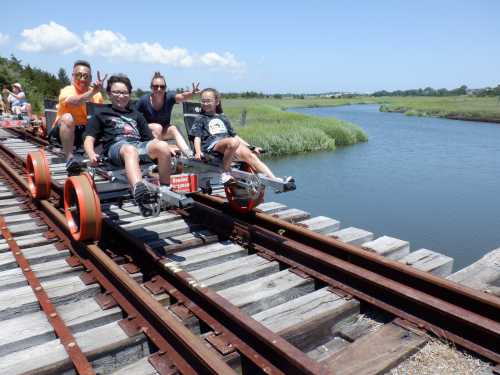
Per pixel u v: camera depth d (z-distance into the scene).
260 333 2.76
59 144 7.19
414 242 8.10
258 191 4.82
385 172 15.48
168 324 2.79
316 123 26.86
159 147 4.11
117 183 4.76
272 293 3.69
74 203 4.82
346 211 10.34
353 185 13.29
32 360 2.74
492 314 2.99
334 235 5.13
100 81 4.67
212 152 5.07
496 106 68.00
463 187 13.00
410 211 10.36
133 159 4.07
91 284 3.87
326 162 17.88
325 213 10.17
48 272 4.11
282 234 4.86
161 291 3.79
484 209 10.49
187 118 6.02
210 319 3.22
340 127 25.17
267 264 4.32
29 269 4.01
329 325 3.33
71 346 2.80
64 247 4.73
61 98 6.20
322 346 3.21
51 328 3.16
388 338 2.97
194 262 4.39
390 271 3.68
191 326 3.38
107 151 4.57
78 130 6.24
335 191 12.50
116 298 3.52
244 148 4.79
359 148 22.52
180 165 5.23
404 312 3.25
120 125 4.62
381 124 40.62
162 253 4.62
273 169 16.16
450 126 38.53
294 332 3.13
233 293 3.68
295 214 6.01
